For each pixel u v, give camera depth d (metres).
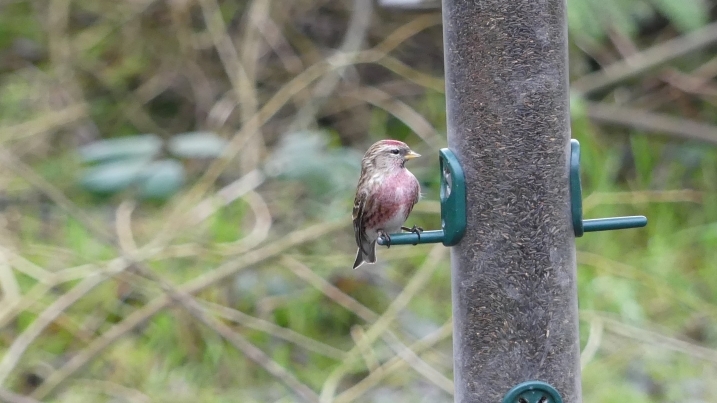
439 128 15.13
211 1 15.52
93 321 11.70
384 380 11.28
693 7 12.39
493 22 7.21
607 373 10.88
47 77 15.48
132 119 15.83
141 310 10.99
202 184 12.77
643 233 13.50
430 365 11.42
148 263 11.85
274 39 15.46
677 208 14.09
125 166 12.21
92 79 16.19
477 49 7.25
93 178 12.12
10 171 13.65
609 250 12.90
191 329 11.52
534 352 7.11
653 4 13.34
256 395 10.96
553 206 7.18
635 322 11.38
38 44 16.52
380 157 8.80
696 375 11.05
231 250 11.80
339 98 15.50
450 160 7.27
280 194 13.57
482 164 7.21
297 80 14.17
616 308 11.86
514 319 7.12
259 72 15.90
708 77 15.22
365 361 11.27
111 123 15.82
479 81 7.24
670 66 15.74
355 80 15.73
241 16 16.58
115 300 11.97
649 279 11.63
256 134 13.65
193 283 11.56
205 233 12.77
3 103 15.20
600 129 15.45
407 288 11.25
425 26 15.09
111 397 10.84
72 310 11.89
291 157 12.70
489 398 7.16
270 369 10.27
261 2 14.85
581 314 10.97
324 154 12.91
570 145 7.29
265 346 11.73
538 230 7.16
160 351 11.45
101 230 11.41
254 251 11.82
